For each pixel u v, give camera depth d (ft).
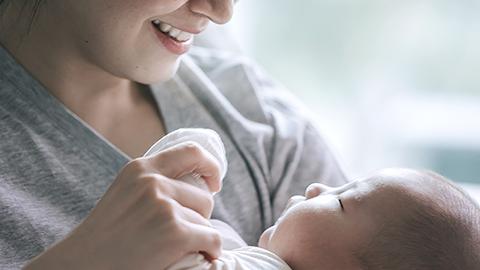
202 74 4.43
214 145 3.09
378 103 6.73
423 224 3.25
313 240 3.36
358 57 6.65
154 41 3.60
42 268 2.66
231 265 2.81
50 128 3.68
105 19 3.52
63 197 3.62
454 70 6.62
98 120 3.96
